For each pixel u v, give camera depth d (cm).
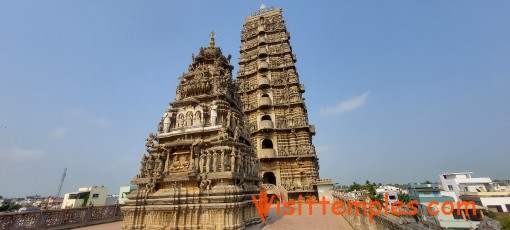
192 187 1739
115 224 2230
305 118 5306
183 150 1919
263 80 5419
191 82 2312
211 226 1540
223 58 2758
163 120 2156
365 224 1457
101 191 6806
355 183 7031
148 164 1906
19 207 6669
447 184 6862
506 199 4528
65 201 6544
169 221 1623
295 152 4709
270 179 5091
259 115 5191
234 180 1709
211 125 1966
